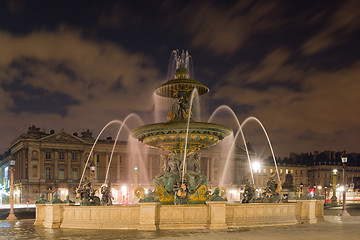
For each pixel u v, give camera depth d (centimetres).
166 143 1909
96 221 1623
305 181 14562
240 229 1517
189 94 2005
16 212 4369
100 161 11988
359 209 4150
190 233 1388
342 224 1795
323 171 14150
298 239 1255
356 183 14412
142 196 1623
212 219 1530
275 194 2114
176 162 1881
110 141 12238
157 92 2098
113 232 1455
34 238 1352
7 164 13088
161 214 1530
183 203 1697
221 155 13575
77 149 11631
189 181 1819
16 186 11369
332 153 14625
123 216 1577
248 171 13738
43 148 11162
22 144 11056
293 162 14888
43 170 11094
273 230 1495
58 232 1519
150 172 12556
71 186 11319
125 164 12369
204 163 13412
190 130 1825
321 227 1634
